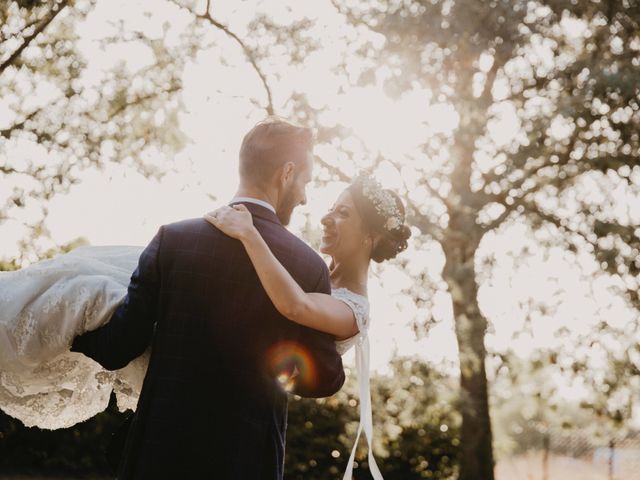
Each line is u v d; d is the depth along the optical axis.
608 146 8.73
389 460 10.70
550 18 8.55
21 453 9.51
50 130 8.23
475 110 8.64
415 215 8.77
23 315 2.12
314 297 2.01
